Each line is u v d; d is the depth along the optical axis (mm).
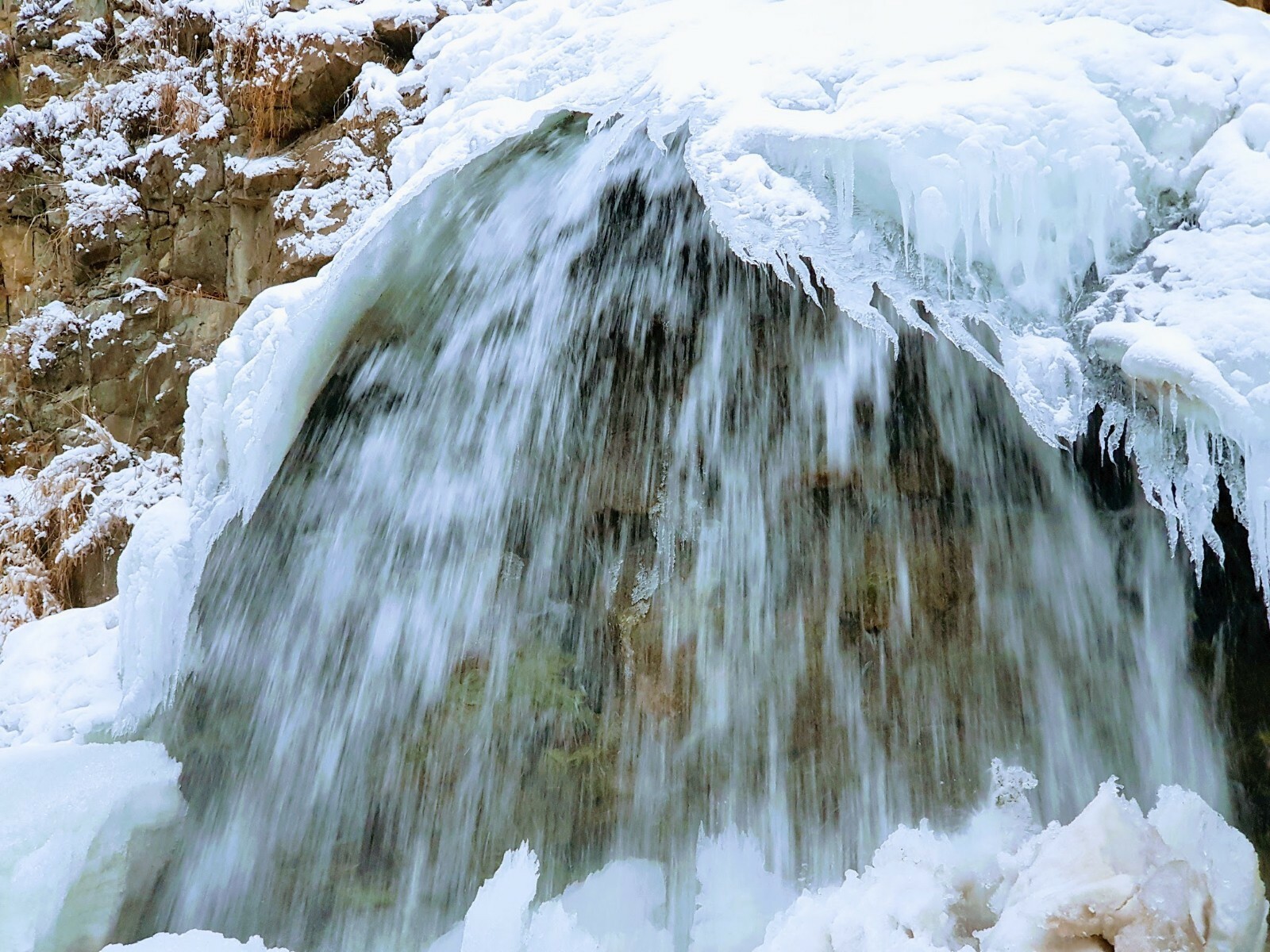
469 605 5039
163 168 7324
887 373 4238
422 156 5113
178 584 4766
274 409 4480
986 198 3365
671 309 4820
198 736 4863
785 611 4551
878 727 4324
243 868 4785
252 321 4965
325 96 6816
